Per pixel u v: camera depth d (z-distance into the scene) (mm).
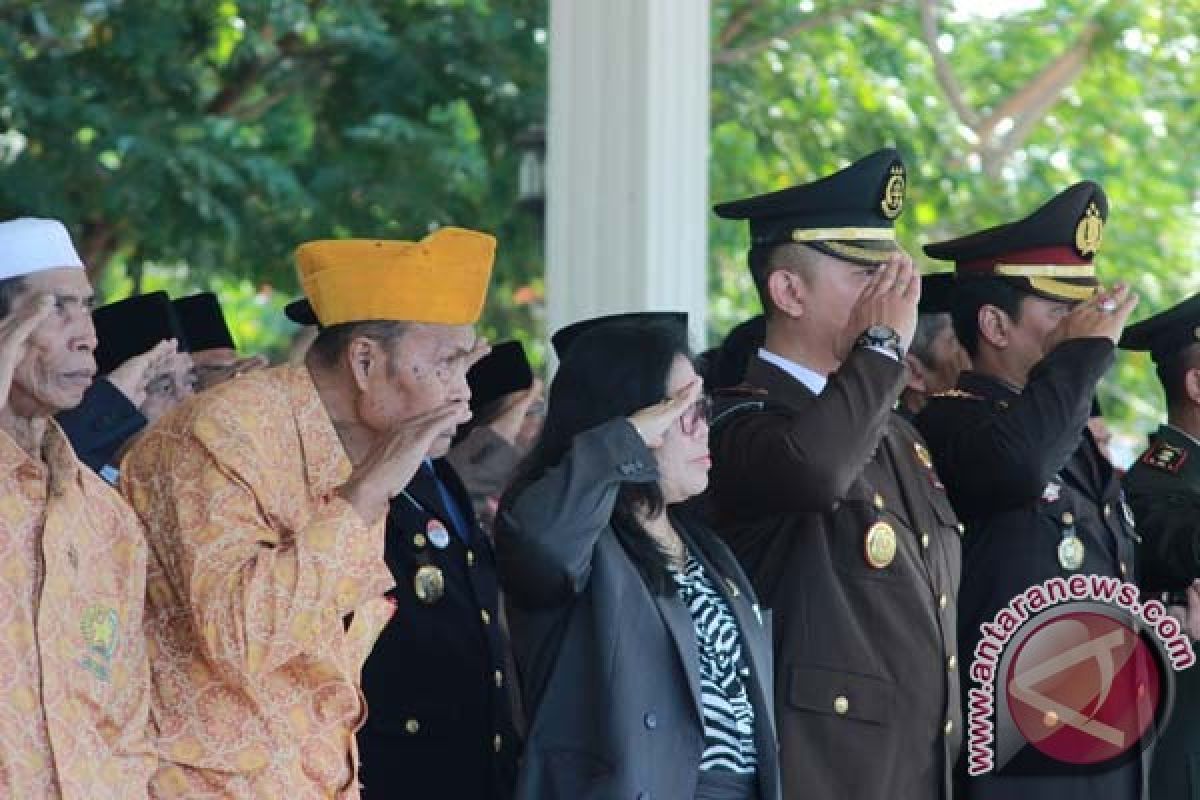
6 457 8664
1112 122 32906
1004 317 12719
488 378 14914
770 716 10266
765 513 11016
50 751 8500
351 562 9055
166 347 11883
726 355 12766
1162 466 13812
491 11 27406
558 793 9773
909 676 11117
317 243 9969
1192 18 32469
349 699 9438
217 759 9164
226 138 26078
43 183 25125
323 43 27250
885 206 11672
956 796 12328
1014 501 12102
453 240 10039
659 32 16578
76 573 8695
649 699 9844
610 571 9906
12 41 25406
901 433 11703
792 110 31578
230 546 9133
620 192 16625
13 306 8805
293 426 9664
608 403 10156
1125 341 14258
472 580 10648
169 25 25703
